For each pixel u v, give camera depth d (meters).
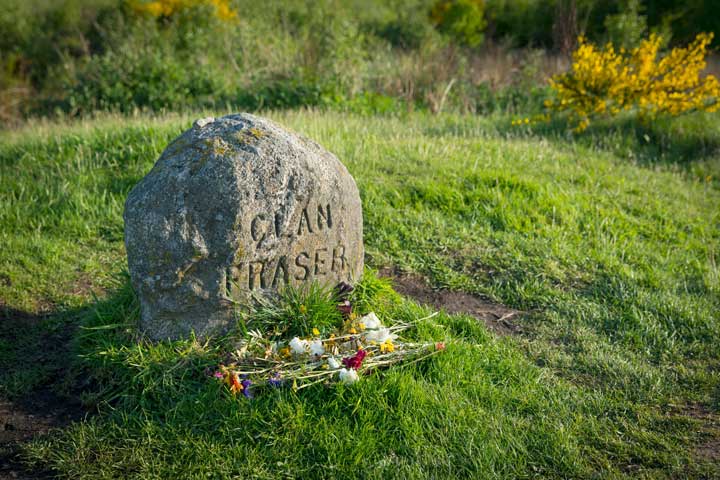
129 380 3.69
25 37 17.70
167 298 3.71
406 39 17.69
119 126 8.29
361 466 3.20
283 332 3.94
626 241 6.02
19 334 4.42
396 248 5.77
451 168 7.22
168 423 3.41
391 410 3.52
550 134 9.94
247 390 3.49
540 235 6.01
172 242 3.61
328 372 3.63
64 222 6.14
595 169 7.84
